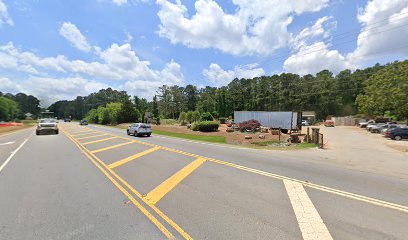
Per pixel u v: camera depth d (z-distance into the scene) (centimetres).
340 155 1312
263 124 3253
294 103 10475
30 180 721
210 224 424
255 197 566
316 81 10669
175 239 373
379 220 442
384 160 1178
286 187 648
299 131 2947
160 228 410
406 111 3359
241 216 458
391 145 1988
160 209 493
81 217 455
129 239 374
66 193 598
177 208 498
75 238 378
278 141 1988
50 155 1198
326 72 11506
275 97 10838
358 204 524
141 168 888
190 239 373
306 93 10369
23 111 14800
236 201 539
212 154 1238
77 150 1380
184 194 588
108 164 967
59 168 891
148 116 5034
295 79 11188
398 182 717
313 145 1798
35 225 424
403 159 1216
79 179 731
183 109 9581
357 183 699
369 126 3916
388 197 573
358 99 6078
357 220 441
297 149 1562
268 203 527
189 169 870
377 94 4288
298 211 483
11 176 771
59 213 475
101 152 1300
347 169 906
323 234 388
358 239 372
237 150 1426
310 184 679
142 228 410
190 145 1664
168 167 906
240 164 968
